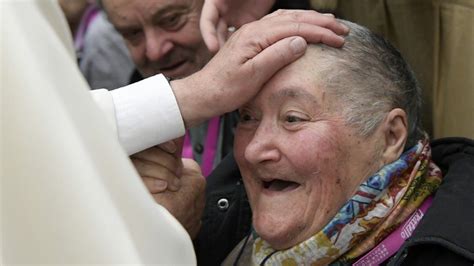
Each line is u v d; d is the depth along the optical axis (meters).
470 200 1.71
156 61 2.60
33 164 0.99
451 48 2.21
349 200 1.73
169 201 1.84
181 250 1.20
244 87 1.72
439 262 1.67
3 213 1.00
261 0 2.20
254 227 1.79
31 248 0.99
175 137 1.76
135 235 1.06
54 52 1.05
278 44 1.70
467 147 1.89
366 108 1.73
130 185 1.07
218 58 1.74
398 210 1.74
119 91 1.75
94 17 3.37
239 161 1.80
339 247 1.73
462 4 2.17
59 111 1.00
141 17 2.54
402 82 1.79
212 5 2.11
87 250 0.98
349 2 2.29
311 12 1.77
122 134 1.72
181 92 1.74
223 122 2.47
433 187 1.81
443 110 2.24
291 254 1.75
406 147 1.82
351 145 1.73
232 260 1.97
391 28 2.28
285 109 1.72
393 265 1.65
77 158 0.99
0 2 1.03
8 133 0.99
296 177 1.73
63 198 0.98
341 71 1.72
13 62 1.00
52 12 1.18
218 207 2.11
